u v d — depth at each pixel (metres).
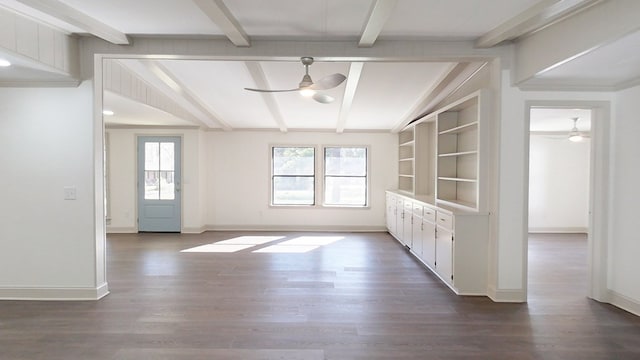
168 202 7.67
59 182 3.72
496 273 3.75
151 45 3.65
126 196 7.67
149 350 2.71
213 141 7.97
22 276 3.75
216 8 2.72
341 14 3.05
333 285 4.21
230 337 2.91
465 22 3.19
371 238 7.12
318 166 7.97
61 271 3.75
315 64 4.38
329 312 3.42
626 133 3.57
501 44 3.66
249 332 3.00
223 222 8.02
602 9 2.54
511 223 3.74
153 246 6.32
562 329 3.09
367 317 3.31
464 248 3.93
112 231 7.67
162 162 7.65
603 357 2.64
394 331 3.04
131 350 2.70
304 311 3.44
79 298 3.73
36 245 3.74
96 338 2.89
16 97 3.70
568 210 7.90
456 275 3.93
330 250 6.04
